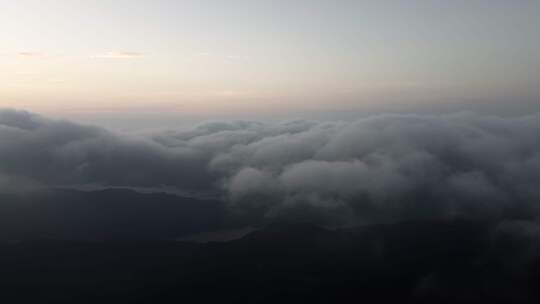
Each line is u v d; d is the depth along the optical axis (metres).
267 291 76.81
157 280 80.75
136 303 71.62
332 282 81.19
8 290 76.06
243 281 80.88
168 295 74.44
